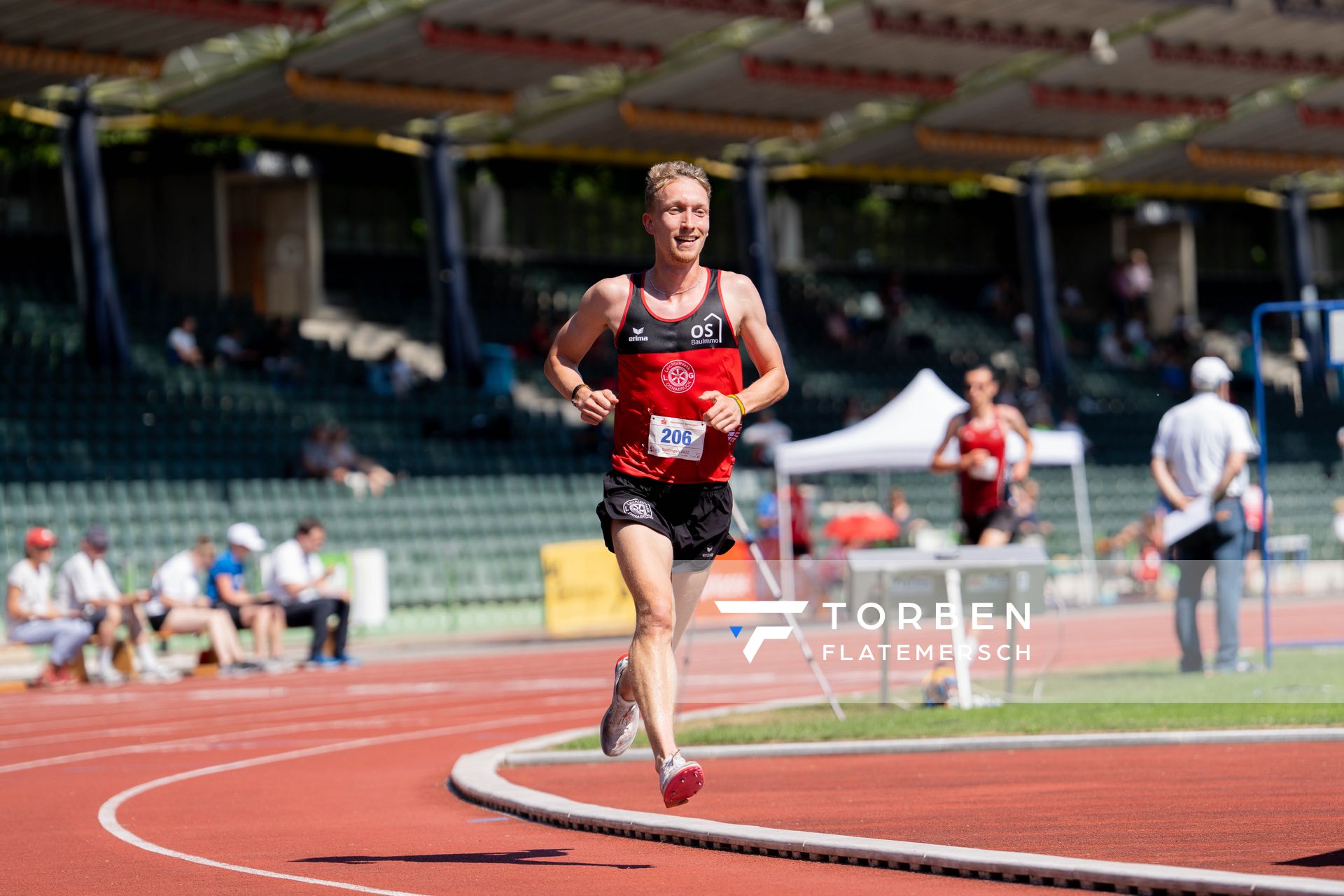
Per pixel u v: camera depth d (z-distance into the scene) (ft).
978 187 447.42
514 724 121.70
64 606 172.35
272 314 351.67
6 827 73.31
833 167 351.87
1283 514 340.59
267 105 277.44
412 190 373.61
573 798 74.95
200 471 264.52
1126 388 403.54
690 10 240.12
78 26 224.74
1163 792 68.59
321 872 56.75
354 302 360.69
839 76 284.41
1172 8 268.21
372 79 266.16
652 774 82.69
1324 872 48.42
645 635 54.24
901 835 59.93
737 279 56.29
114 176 339.36
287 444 281.54
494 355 327.67
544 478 283.59
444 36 243.40
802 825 63.46
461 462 290.97
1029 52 277.44
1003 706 101.76
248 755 104.88
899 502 268.41
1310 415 400.88
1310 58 301.02
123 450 262.26
